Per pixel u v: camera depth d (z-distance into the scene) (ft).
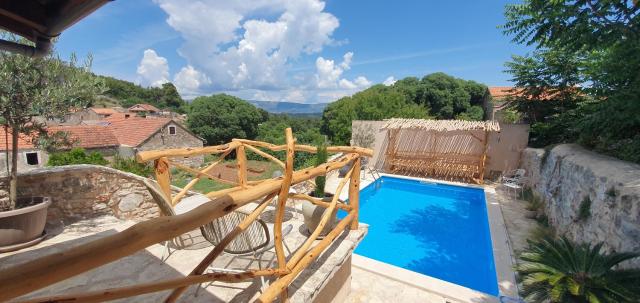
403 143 44.65
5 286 2.27
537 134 36.70
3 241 11.45
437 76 121.19
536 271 10.27
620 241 13.08
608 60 19.81
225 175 70.08
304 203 13.08
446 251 20.94
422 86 117.80
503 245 18.60
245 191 5.21
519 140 37.29
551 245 11.04
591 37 17.65
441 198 33.50
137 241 3.00
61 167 14.55
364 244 22.03
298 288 8.61
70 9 5.98
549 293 9.34
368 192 34.55
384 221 26.63
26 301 2.85
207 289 8.81
